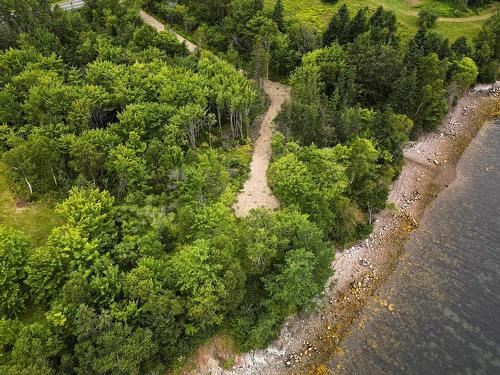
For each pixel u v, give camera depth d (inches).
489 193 3878.0
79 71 3905.0
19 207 3043.8
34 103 3334.2
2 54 3789.4
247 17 4734.3
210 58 4224.9
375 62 4192.9
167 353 2386.8
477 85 5152.6
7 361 2177.7
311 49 4655.5
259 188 3385.8
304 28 4761.3
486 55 4950.8
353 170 3309.5
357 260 3253.0
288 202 3083.2
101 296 2316.7
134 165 3046.3
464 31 5590.6
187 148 3575.3
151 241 2637.8
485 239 3444.9
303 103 3705.7
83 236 2588.6
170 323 2322.8
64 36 4264.3
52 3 5118.1
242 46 4813.0
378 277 3149.6
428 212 3686.0
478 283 3110.2
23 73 3585.1
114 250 2600.9
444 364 2640.3
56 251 2428.6
